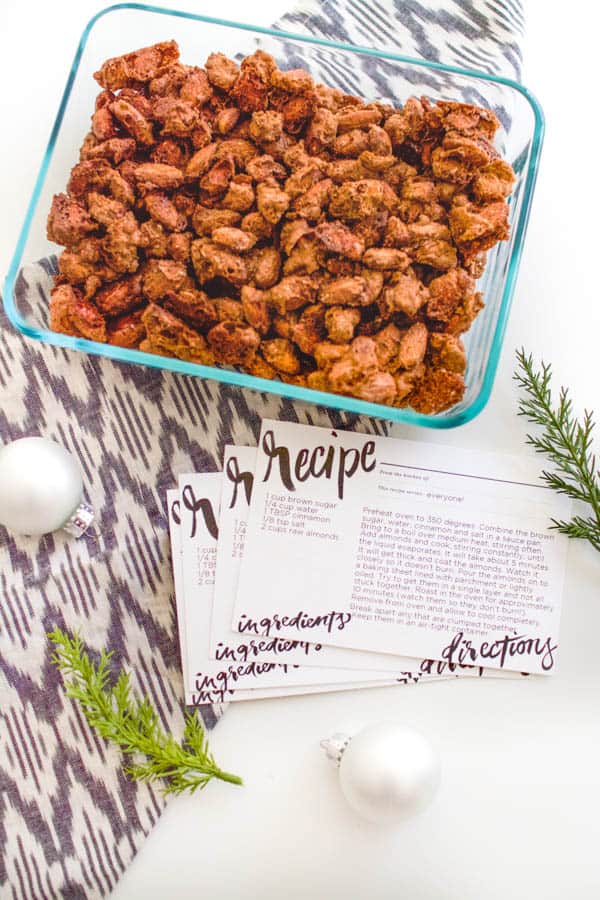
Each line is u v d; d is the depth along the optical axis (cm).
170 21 58
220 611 61
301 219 54
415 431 62
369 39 62
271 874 61
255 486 61
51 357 62
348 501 61
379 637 61
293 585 61
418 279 55
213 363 56
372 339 55
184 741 61
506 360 62
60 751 61
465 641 61
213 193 55
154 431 62
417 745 57
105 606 61
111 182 55
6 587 61
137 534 62
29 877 60
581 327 62
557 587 62
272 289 54
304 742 61
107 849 60
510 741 61
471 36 61
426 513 61
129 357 56
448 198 55
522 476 62
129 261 55
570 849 61
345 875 61
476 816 61
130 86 56
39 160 62
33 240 57
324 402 56
